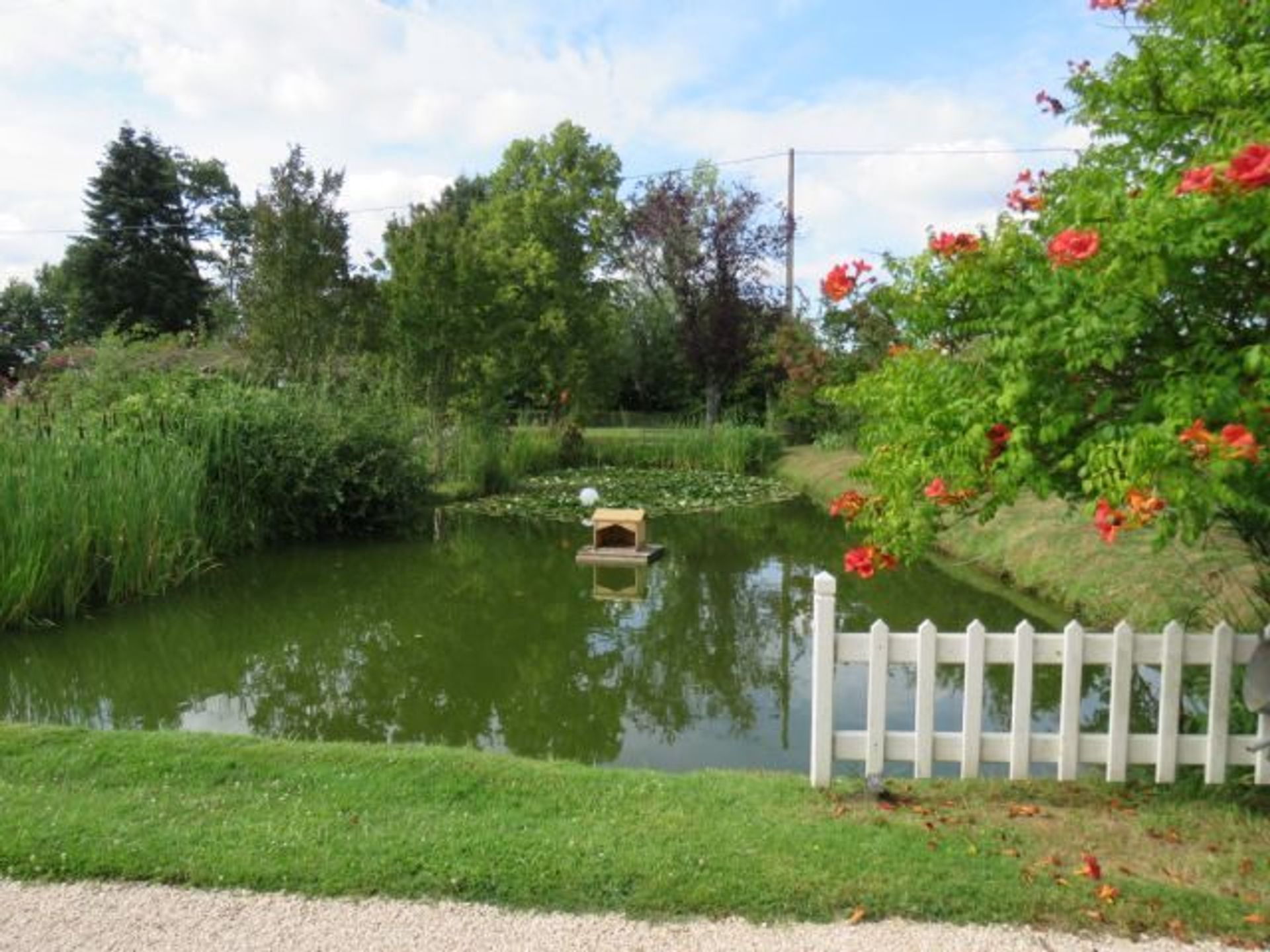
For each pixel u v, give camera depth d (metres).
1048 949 2.72
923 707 3.87
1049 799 3.86
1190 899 2.95
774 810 3.71
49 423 9.03
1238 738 3.75
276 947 2.73
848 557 4.03
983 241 3.69
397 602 9.25
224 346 20.73
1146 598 7.18
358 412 13.43
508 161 28.16
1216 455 2.78
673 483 19.27
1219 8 3.50
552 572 10.72
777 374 24.58
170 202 39.19
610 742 5.59
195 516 10.27
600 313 26.66
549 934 2.79
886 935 2.79
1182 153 3.83
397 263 17.78
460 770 4.10
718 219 25.09
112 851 3.25
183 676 7.02
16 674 7.00
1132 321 3.12
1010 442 3.34
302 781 3.99
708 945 2.74
